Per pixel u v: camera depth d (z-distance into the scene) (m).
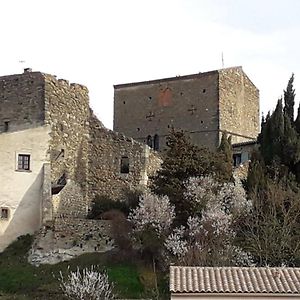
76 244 39.91
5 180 42.47
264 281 25.55
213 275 26.19
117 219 40.44
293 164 44.44
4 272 38.44
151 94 62.56
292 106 48.78
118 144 48.19
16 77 45.03
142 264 37.91
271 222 37.81
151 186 42.22
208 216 37.38
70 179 45.72
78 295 33.34
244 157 55.44
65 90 46.19
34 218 42.66
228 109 59.84
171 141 42.31
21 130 43.88
